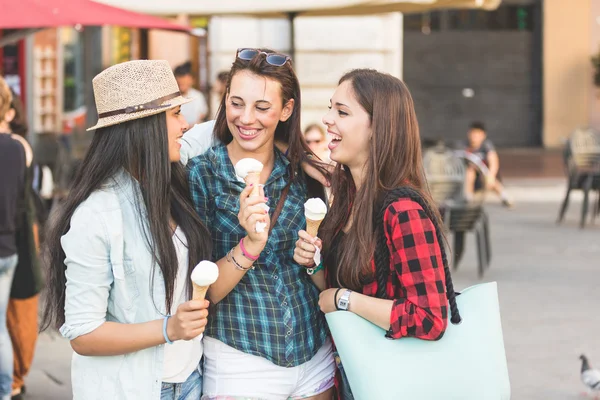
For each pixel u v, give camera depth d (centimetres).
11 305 488
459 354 265
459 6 915
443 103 2228
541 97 2220
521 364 562
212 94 1380
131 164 258
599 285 784
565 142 1156
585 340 614
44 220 535
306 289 294
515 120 2238
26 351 495
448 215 810
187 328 246
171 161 267
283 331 284
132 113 256
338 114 281
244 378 284
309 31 1348
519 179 1619
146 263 256
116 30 1561
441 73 2217
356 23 1348
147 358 258
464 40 2209
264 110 280
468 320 271
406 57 2209
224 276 268
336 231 290
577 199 1411
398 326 260
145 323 250
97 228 251
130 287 257
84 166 261
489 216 1229
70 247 251
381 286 271
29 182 474
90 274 250
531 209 1298
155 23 654
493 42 2211
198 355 279
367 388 261
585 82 2194
